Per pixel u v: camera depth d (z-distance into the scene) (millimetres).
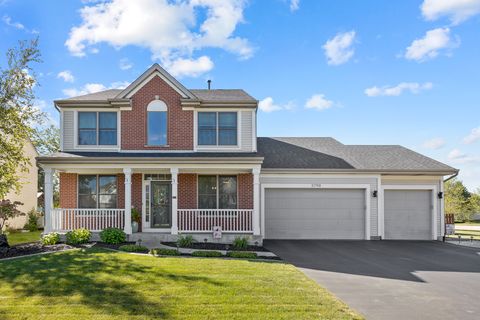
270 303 6203
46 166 14031
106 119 16141
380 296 7031
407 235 16922
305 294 6789
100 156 15031
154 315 5551
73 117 15992
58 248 11734
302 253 12461
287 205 16734
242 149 16281
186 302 6184
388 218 16969
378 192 16750
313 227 16703
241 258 10953
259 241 13953
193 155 15391
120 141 15914
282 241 15844
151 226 15680
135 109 16047
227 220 15406
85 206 15797
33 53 14023
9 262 9391
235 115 16469
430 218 17031
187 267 9031
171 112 16156
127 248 11633
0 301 6207
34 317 5457
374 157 18422
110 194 15859
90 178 15891
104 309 5805
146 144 15953
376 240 16469
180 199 15844
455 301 6770
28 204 23812
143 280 7598
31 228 21594
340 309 5980
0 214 15648
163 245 13211
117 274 8094
